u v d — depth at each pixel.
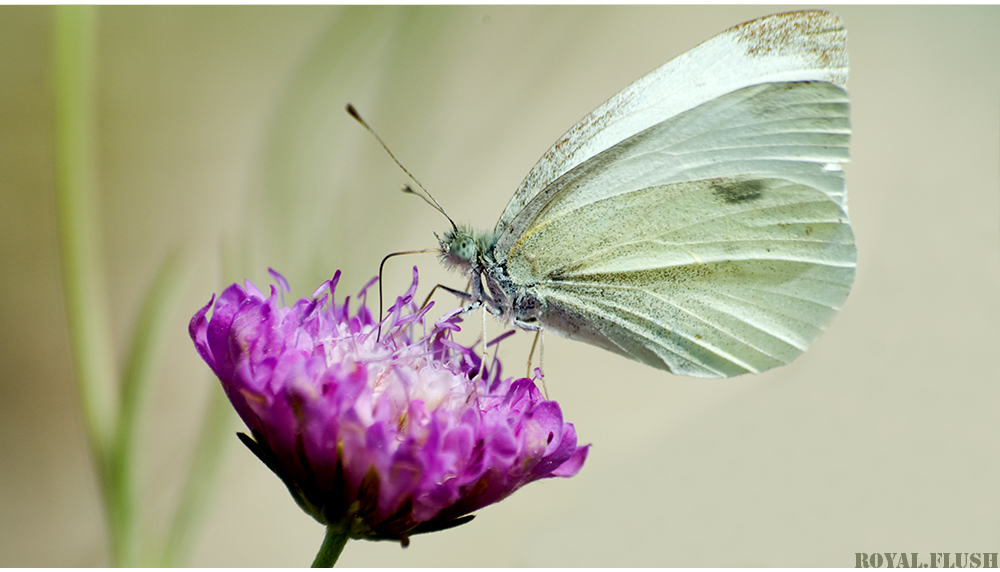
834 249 0.25
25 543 0.28
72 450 0.29
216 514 0.29
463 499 0.24
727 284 0.25
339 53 0.27
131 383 0.25
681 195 0.25
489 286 0.25
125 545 0.25
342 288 0.26
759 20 0.25
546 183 0.25
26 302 0.29
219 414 0.26
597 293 0.25
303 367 0.24
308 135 0.26
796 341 0.25
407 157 0.27
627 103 0.25
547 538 0.29
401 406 0.24
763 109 0.25
